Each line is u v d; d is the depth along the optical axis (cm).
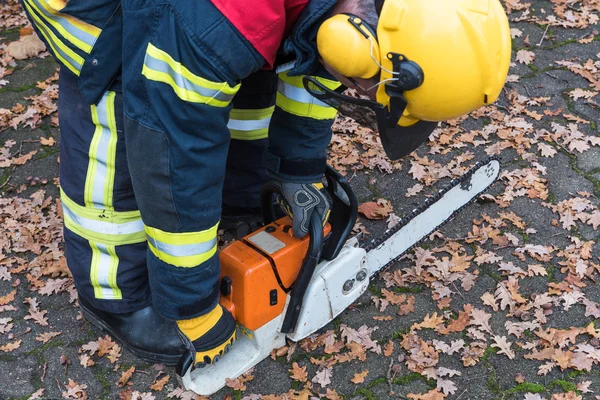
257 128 293
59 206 349
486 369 267
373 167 369
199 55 181
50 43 221
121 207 240
